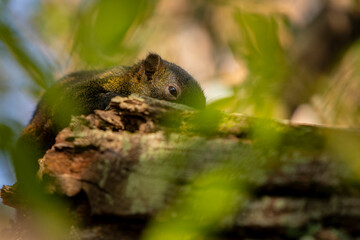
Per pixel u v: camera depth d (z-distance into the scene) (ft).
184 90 6.49
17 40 6.00
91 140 5.99
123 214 5.78
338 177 5.21
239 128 5.93
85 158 5.99
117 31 5.97
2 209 6.45
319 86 6.41
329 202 5.17
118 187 5.94
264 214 5.29
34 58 5.99
